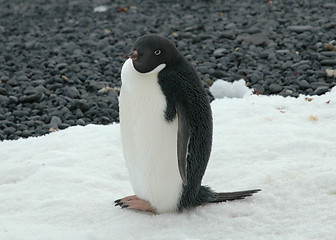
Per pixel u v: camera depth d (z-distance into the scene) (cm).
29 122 2808
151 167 1556
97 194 1828
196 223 1556
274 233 1484
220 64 3391
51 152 2209
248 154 2022
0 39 4375
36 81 3331
